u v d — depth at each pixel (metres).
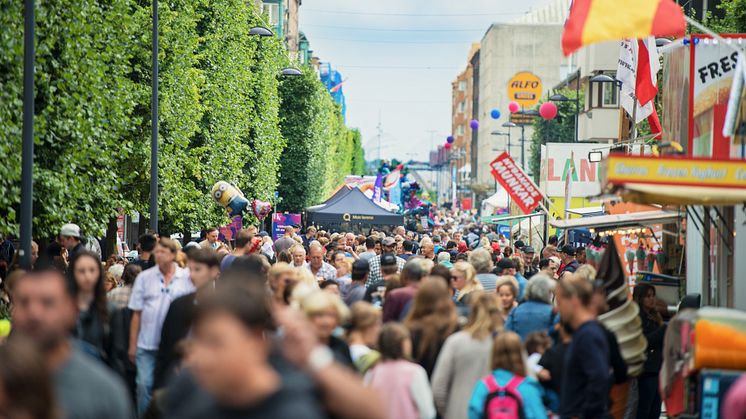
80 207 41.88
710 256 24.39
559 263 38.50
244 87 77.44
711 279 24.33
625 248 35.66
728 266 23.09
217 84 72.12
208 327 7.81
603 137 104.00
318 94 118.88
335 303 14.62
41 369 8.60
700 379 17.12
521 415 16.55
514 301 23.23
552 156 58.84
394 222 83.31
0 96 32.69
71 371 10.85
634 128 45.00
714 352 17.05
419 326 18.69
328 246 47.00
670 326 18.67
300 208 115.44
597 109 103.88
